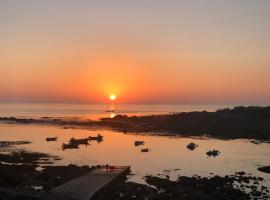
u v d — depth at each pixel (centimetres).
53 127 15562
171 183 5588
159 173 6431
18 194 4306
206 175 6291
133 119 18050
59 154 8388
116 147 9769
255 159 8006
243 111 16775
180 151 9131
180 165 7231
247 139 11812
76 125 16412
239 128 13488
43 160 7531
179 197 4847
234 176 6147
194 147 9694
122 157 8144
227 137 12212
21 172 6000
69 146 9556
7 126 15825
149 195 4978
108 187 5016
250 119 15225
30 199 4203
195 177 6028
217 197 4856
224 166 7162
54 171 6259
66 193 4503
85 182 5075
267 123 14350
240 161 7744
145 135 12812
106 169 6125
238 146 10162
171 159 7944
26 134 12688
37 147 9456
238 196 4900
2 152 8400
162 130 14212
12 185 5309
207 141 11281
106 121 17762
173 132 13588
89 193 4500
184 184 5538
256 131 12938
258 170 6775
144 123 16625
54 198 4206
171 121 15950
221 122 14888
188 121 15575
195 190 5184
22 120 18550
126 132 13750
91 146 9912
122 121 17688
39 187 5250
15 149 8981
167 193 5059
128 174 6297
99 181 5131
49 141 10744
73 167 6556
